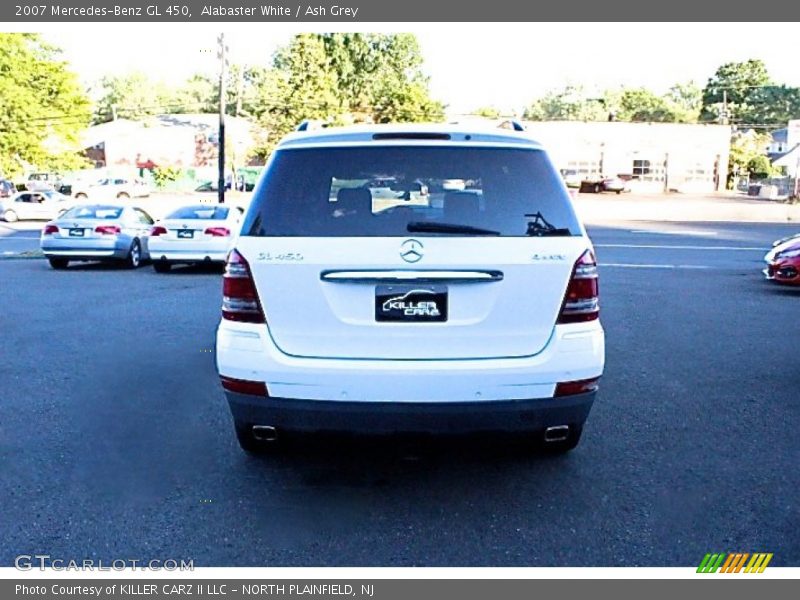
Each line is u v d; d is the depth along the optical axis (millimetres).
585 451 4762
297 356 3785
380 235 3750
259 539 3658
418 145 3971
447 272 3711
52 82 47406
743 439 4973
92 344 7691
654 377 6535
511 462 4578
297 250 3748
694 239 24469
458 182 3900
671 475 4383
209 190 57562
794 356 7348
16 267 15898
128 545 3609
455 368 3713
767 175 70188
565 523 3809
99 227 15211
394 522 3824
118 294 11484
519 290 3746
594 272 3861
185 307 10148
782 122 99000
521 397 3781
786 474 4383
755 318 9508
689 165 59656
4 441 4895
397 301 3725
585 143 59094
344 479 4340
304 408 3787
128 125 63188
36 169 50688
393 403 3740
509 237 3766
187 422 5285
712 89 102688
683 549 3559
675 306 10508
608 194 55219
